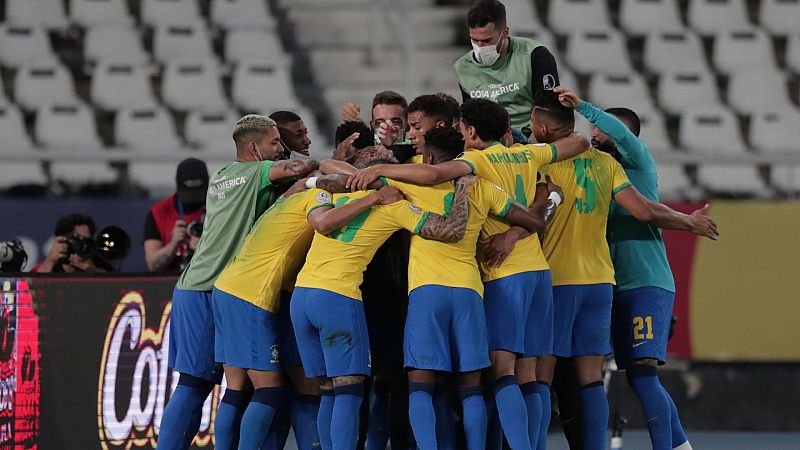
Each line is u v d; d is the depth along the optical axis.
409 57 43.56
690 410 33.25
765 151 41.88
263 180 21.39
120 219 32.66
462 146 20.69
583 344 21.27
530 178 20.83
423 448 19.80
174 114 43.28
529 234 20.55
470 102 21.06
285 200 21.08
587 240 21.20
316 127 41.78
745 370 33.31
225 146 41.59
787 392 33.31
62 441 22.75
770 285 32.06
